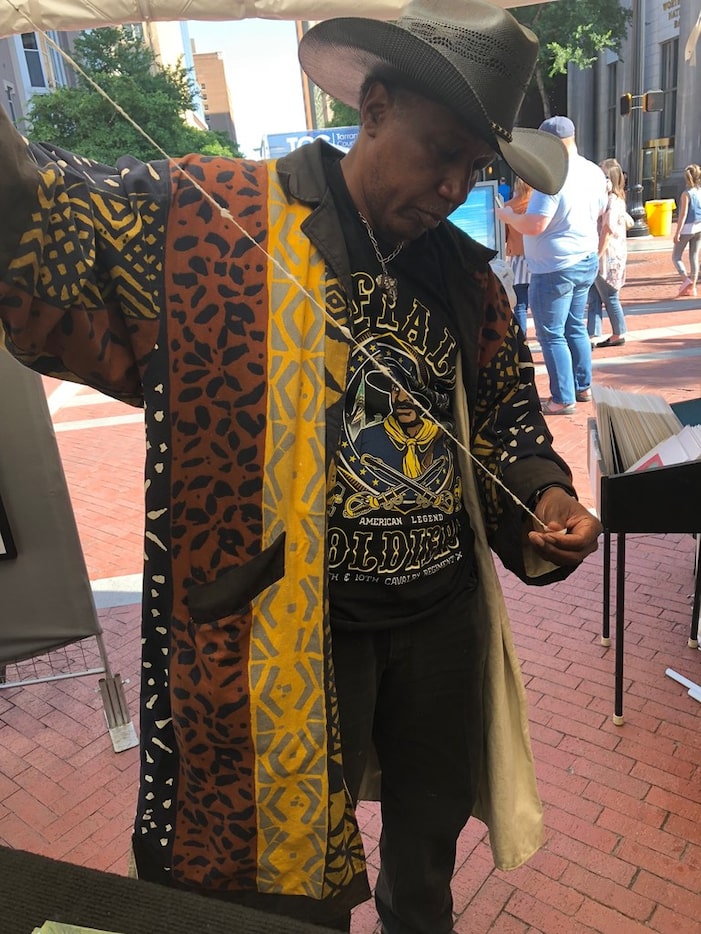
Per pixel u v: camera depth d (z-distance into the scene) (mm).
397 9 2041
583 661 2650
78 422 6707
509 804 1465
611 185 7258
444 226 1213
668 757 2182
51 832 2094
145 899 822
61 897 831
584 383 5711
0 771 2342
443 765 1382
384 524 1164
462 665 1326
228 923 789
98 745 2434
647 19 23234
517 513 1312
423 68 941
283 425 1057
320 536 1088
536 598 3115
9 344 1007
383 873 1535
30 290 932
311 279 1056
